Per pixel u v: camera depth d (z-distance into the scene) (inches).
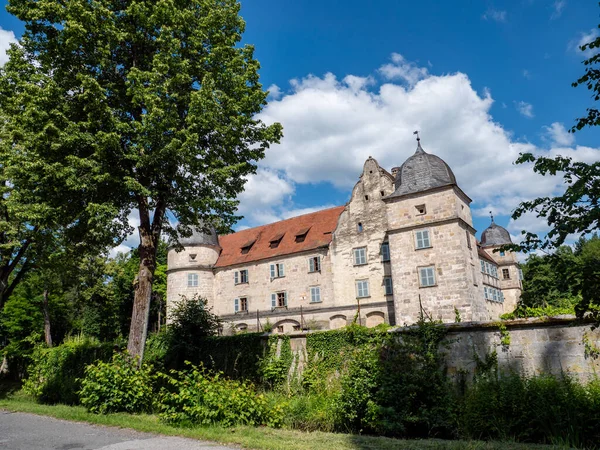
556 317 475.5
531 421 408.8
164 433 394.6
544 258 280.1
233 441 358.3
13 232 805.2
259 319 1596.9
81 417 479.8
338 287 1498.5
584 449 359.9
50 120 524.1
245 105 634.2
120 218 649.0
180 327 852.0
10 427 453.1
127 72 606.5
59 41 569.6
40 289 1534.2
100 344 909.2
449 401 463.2
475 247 1302.9
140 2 596.1
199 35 615.8
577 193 251.4
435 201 1220.5
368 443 361.7
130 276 2065.7
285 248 1654.8
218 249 1862.7
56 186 562.6
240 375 751.1
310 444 350.9
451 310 1152.2
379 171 1498.5
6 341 1699.1
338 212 1683.1
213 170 591.8
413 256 1226.6
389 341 540.7
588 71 287.0
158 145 561.9
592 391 414.0
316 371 650.8
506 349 502.9
